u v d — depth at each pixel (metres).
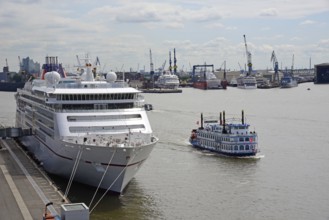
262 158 120.56
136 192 88.50
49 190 76.19
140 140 85.88
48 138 93.56
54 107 92.25
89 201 81.94
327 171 104.31
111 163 79.88
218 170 107.56
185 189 91.25
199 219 74.50
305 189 90.31
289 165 111.38
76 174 87.06
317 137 153.00
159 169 108.81
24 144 124.88
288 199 84.31
